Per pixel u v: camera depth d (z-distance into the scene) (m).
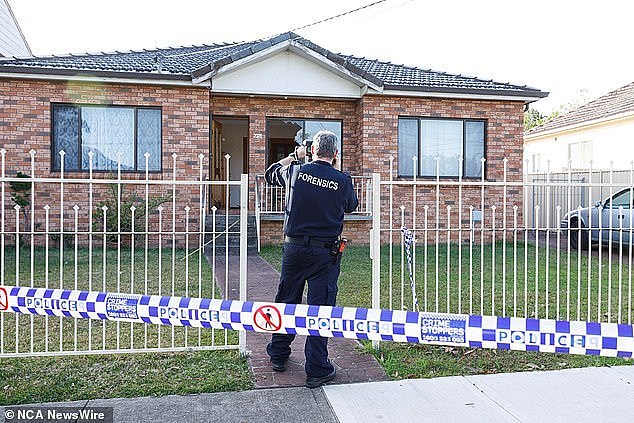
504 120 14.21
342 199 4.21
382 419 3.57
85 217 12.11
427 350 4.97
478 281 8.35
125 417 3.58
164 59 14.66
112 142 12.56
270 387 4.10
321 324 3.54
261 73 13.16
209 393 3.98
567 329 3.25
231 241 12.06
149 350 4.71
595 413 3.67
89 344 4.71
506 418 3.60
